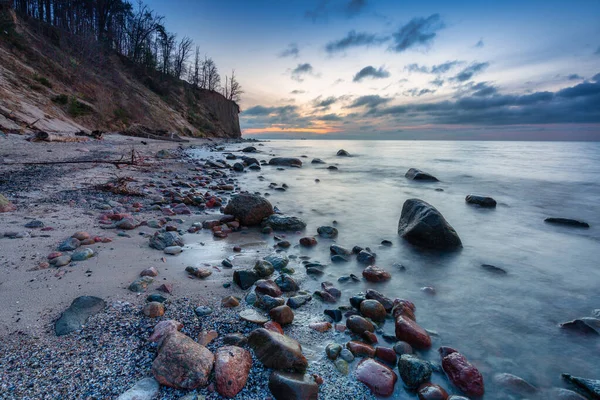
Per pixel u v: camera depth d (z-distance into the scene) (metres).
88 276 3.59
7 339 2.41
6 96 20.47
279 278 3.98
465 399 2.21
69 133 21.95
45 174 9.56
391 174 16.81
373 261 4.96
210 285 3.77
